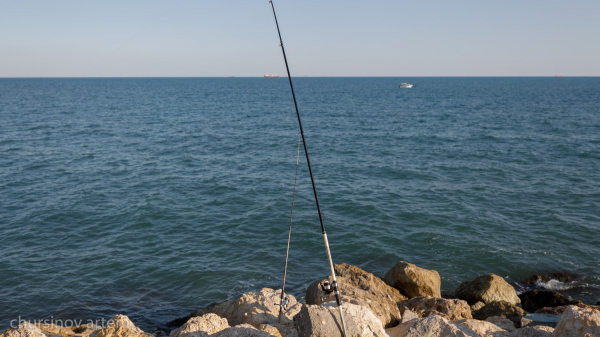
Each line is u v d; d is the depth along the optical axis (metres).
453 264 14.43
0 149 31.50
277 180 24.20
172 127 47.81
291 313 7.94
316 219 18.14
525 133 41.28
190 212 18.77
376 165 27.92
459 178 24.50
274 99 106.81
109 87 194.50
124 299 12.02
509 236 16.39
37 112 62.41
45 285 12.48
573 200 20.33
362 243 15.95
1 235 15.84
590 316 5.44
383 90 167.00
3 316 10.89
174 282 13.02
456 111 68.38
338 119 57.44
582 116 56.69
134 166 27.27
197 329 6.52
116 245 15.32
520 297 12.28
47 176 24.22
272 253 15.07
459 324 7.52
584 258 14.69
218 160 29.69
